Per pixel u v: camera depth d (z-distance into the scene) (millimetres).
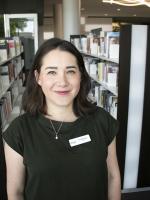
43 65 1235
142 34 2354
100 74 4723
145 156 2498
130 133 2467
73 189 1184
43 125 1224
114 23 20359
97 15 18938
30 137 1192
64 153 1180
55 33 15000
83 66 1308
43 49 1242
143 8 14906
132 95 2426
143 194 2420
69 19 9602
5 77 5449
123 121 2455
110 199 1411
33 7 10180
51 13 18266
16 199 1229
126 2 12422
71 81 1232
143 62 2400
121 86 2447
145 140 2477
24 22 10352
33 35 10445
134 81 2414
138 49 2375
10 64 6180
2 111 4578
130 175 2533
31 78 1308
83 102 1339
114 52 3895
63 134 1215
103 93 4520
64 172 1169
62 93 1230
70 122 1249
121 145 2465
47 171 1153
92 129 1267
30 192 1188
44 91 1257
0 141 1682
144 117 2455
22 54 9906
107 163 1355
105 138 1279
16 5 10047
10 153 1194
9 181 1222
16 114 5812
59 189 1173
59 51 1220
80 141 1220
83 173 1187
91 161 1197
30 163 1159
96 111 1340
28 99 1301
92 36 5598
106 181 1282
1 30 10484
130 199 2391
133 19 20375
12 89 6312
